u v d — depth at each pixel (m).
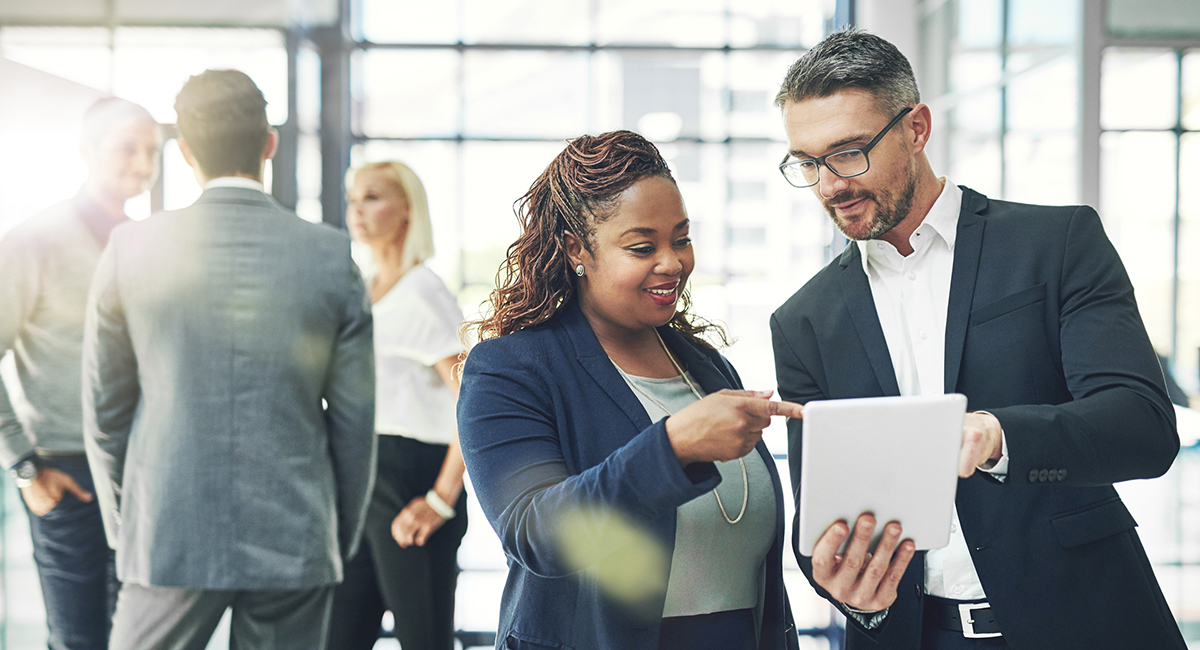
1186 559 3.17
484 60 5.64
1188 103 3.38
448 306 2.33
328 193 5.22
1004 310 1.19
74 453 1.86
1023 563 1.15
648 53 5.66
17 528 1.96
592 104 5.67
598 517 0.82
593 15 5.64
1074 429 0.99
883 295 1.32
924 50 5.26
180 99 1.48
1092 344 1.11
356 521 1.62
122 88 3.81
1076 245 1.18
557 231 1.04
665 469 0.79
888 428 0.81
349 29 5.45
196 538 1.42
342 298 1.53
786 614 1.13
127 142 1.94
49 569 1.88
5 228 1.84
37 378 1.82
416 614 2.24
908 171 1.20
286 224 1.51
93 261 1.86
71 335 1.85
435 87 5.62
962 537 1.22
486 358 1.01
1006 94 4.05
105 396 1.44
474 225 5.66
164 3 3.99
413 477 2.26
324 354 1.52
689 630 1.00
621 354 1.09
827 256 5.62
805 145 1.21
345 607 2.22
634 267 0.98
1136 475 1.04
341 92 5.29
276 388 1.46
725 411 0.79
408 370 2.28
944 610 1.23
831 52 1.18
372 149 5.62
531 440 0.95
